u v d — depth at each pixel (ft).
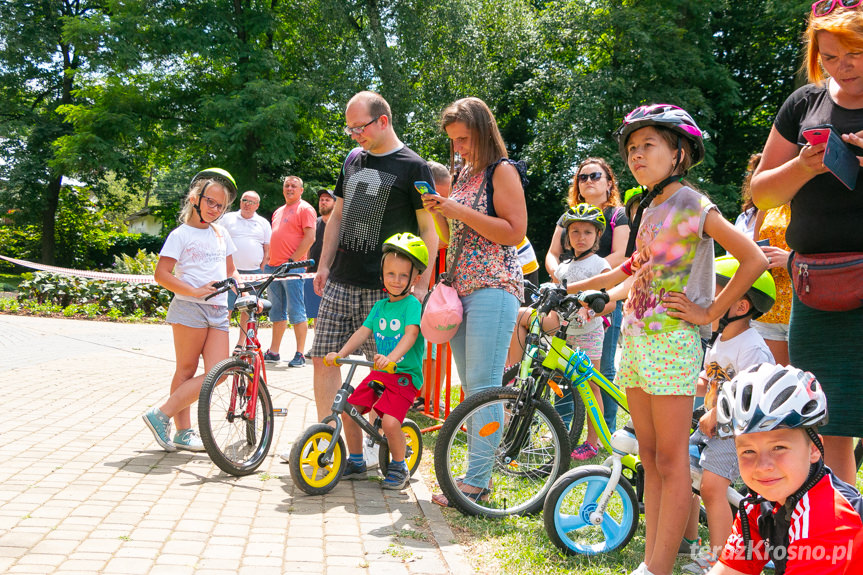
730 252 9.06
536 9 107.45
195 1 84.23
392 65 87.35
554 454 13.44
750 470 5.95
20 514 11.98
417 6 90.94
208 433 14.46
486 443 13.14
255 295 16.47
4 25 94.94
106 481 14.05
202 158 88.28
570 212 17.06
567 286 12.92
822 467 5.94
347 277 15.39
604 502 11.09
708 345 11.57
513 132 104.32
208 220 16.61
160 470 15.02
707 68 81.46
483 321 13.38
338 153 100.17
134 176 89.35
